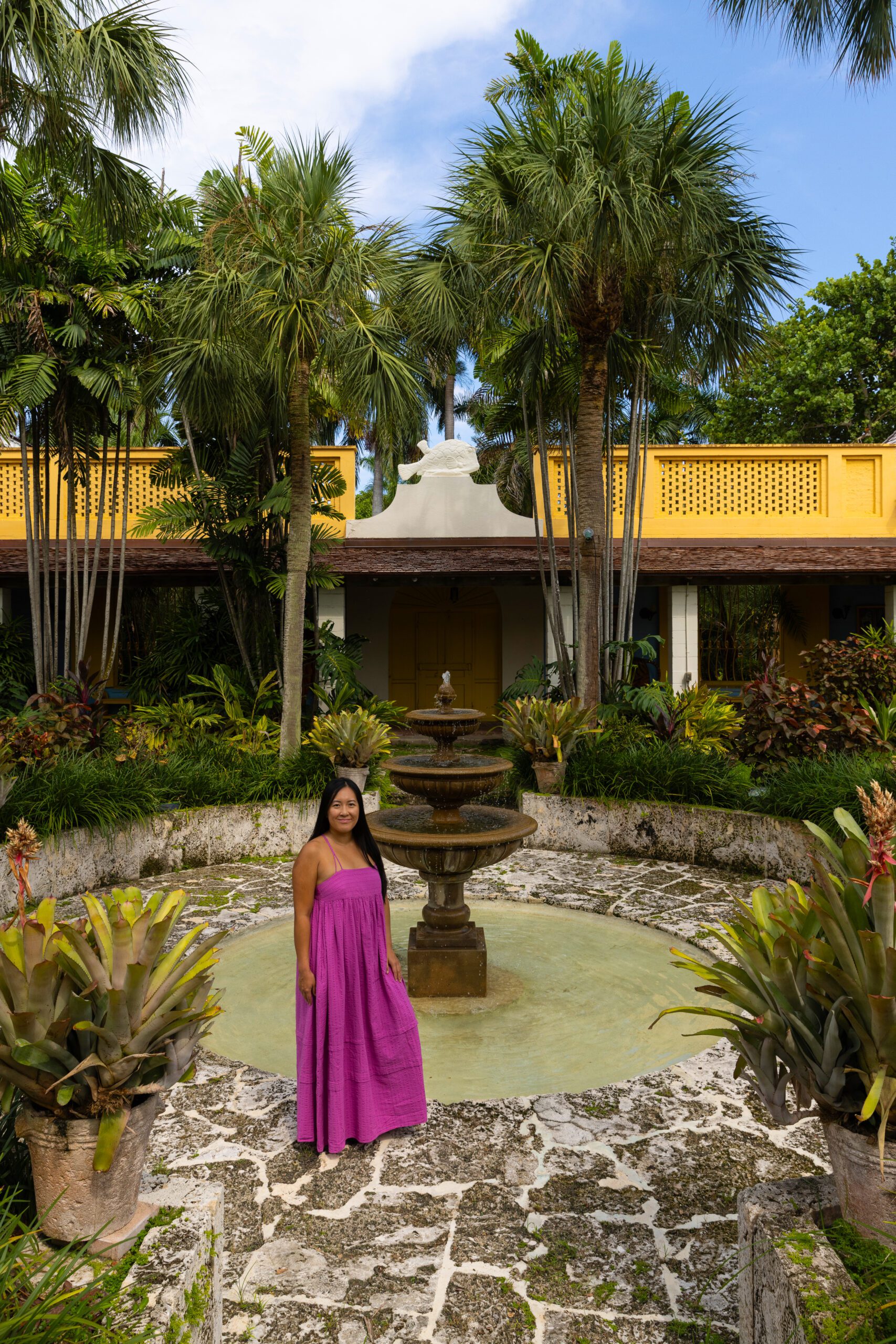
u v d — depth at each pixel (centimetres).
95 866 725
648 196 827
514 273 862
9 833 236
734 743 948
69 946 222
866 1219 212
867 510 1442
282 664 1182
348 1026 348
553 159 843
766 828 763
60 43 604
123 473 1374
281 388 948
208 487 1100
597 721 1013
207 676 1276
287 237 840
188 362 898
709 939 592
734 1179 322
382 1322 249
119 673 1515
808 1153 341
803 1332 178
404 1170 328
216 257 880
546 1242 285
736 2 815
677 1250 280
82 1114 220
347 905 346
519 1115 371
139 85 645
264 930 646
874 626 1603
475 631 1638
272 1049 455
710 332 1019
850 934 214
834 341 2247
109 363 1012
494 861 542
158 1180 321
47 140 669
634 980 550
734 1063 423
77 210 961
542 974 561
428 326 999
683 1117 369
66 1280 192
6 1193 237
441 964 526
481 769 538
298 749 953
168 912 241
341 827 353
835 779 744
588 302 957
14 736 809
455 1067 434
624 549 1140
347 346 886
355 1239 287
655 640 1602
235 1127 362
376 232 895
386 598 1619
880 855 210
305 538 955
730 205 961
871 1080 206
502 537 1449
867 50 793
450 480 1463
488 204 893
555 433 1602
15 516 1420
